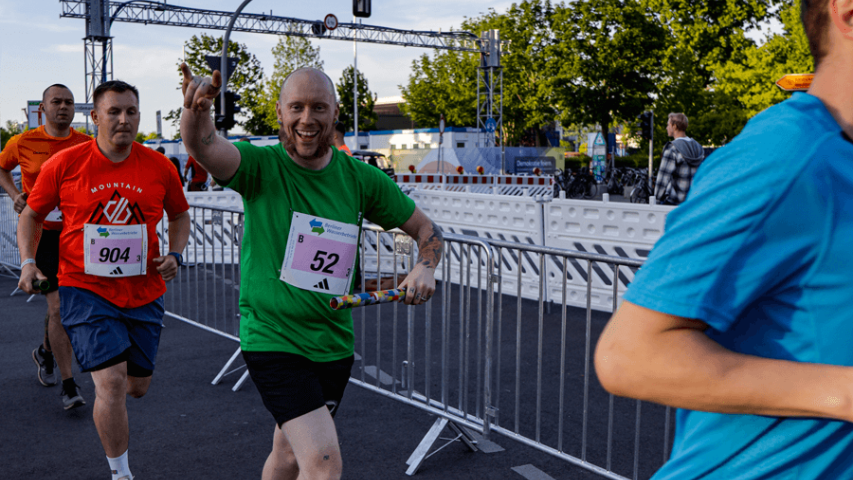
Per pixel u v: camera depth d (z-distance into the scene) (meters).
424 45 38.22
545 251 3.56
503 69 41.47
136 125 3.55
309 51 41.69
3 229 10.04
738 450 1.05
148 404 4.86
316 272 2.54
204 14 34.19
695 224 0.95
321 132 2.53
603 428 4.37
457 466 3.83
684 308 0.93
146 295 3.60
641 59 35.38
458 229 9.19
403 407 4.79
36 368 5.79
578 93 35.91
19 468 3.83
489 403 3.81
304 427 2.37
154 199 3.62
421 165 31.25
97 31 32.09
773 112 0.99
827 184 0.91
